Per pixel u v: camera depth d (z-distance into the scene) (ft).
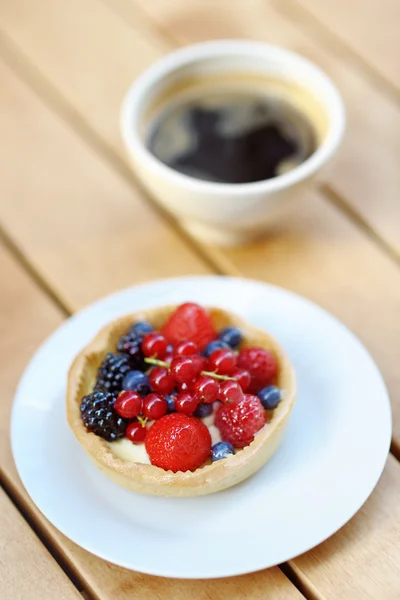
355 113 2.51
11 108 2.55
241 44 2.34
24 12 2.75
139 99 2.28
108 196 2.39
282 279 2.25
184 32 2.71
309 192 2.24
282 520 1.86
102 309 2.11
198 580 1.85
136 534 1.85
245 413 1.88
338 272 2.25
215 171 2.27
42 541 1.93
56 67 2.63
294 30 2.69
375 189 2.37
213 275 2.27
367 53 2.63
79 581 1.91
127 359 1.97
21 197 2.39
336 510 1.86
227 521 1.87
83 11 2.75
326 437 1.96
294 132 2.33
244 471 1.87
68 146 2.48
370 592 1.83
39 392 2.02
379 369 2.10
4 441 2.02
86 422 1.90
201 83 2.38
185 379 1.90
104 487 1.91
